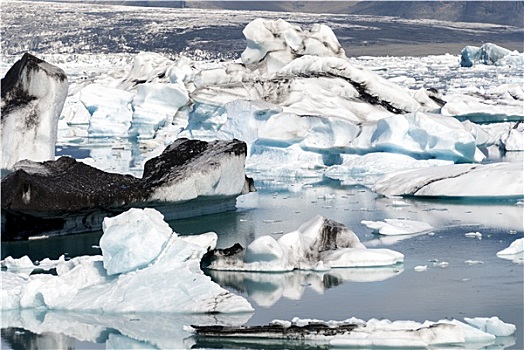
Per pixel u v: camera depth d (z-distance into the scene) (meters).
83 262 55.31
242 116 116.19
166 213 76.69
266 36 145.00
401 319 48.56
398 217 78.62
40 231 69.44
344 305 51.38
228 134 117.31
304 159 111.81
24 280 54.34
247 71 136.75
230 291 54.50
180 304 50.47
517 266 59.75
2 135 82.44
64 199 68.00
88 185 70.50
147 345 45.75
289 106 122.12
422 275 57.81
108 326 48.59
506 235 69.94
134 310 50.66
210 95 125.25
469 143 104.19
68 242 68.00
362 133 111.06
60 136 153.12
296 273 58.75
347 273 58.72
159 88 144.38
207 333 46.66
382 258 60.53
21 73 84.19
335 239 62.72
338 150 112.00
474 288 54.50
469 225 74.19
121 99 153.50
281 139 110.75
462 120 149.88
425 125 105.50
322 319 48.88
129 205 71.44
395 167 106.12
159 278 52.16
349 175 106.69
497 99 164.50
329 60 134.75
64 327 48.72
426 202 86.12
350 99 127.94
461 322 46.50
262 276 58.03
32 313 51.31
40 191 67.38
